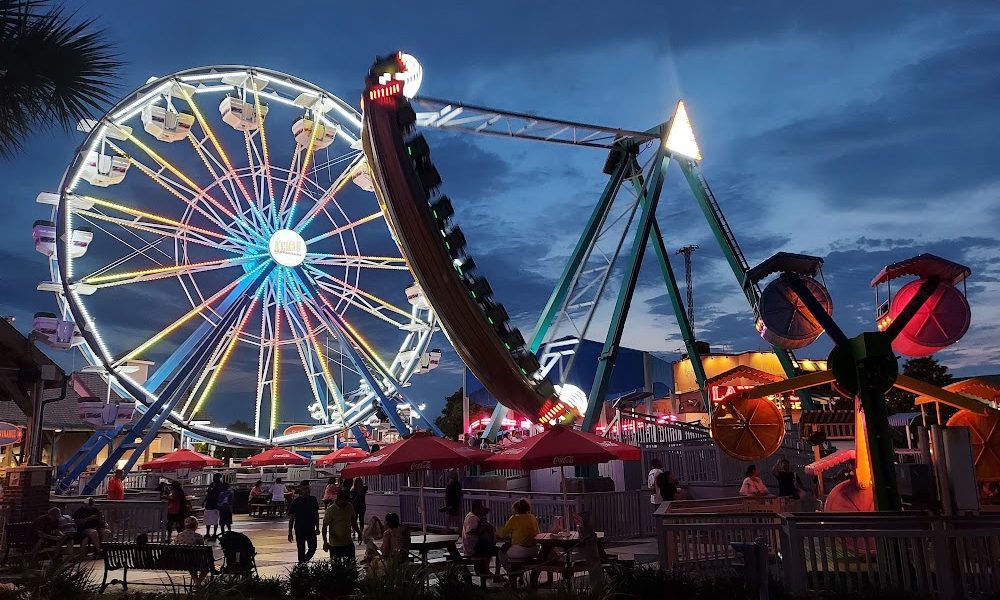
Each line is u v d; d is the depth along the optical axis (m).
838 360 13.43
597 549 12.05
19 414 38.34
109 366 32.34
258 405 37.94
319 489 34.97
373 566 10.72
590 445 15.28
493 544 13.04
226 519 22.03
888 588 9.45
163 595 10.31
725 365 47.09
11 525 15.97
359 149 37.62
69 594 9.66
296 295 36.91
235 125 34.22
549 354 27.25
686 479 22.36
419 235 19.86
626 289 26.80
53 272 31.02
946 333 13.56
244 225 35.19
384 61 19.30
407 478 24.08
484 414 40.59
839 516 10.05
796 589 9.73
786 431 25.84
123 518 19.27
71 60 8.90
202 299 34.38
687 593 9.58
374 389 38.41
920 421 24.25
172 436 51.44
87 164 31.08
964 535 9.41
